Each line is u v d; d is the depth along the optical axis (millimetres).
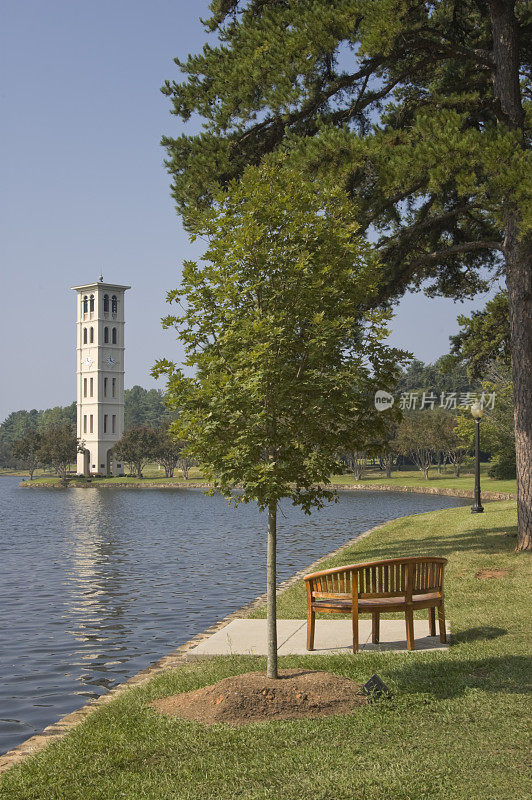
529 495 17594
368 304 19578
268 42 17797
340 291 9008
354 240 9359
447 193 19578
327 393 8539
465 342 27516
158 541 39969
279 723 7145
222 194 9078
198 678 8945
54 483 153125
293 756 6328
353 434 8914
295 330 8766
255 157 19312
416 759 6133
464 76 18953
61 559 32594
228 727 7102
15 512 71125
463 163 15453
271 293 8750
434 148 15500
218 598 21172
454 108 18219
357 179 17109
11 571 28656
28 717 10844
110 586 24188
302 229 8922
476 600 13094
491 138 15594
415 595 10500
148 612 19391
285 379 8562
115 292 165875
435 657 9352
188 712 7668
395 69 19656
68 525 53719
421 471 111875
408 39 17719
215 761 6316
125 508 75500
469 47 19453
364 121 19344
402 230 20406
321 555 30250
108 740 6918
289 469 8375
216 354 8930
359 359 8789
